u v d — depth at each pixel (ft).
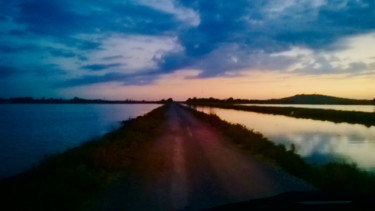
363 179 22.02
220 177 24.91
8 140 77.82
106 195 19.98
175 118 117.70
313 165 29.99
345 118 136.98
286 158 30.35
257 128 87.61
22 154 55.01
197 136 57.72
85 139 79.30
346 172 23.34
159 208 17.33
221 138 54.54
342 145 51.60
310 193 13.71
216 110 221.87
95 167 27.43
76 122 146.00
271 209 12.07
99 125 127.13
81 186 20.63
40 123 142.51
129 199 19.08
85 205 17.90
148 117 105.09
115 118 179.11
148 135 59.00
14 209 16.34
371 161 35.78
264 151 37.01
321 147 48.93
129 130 59.82
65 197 18.02
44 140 77.51
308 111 172.76
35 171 28.43
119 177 25.12
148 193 20.40
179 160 32.94
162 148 42.04
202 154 37.01
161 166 29.68
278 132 75.72
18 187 20.66
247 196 19.43
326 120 127.24
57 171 23.86
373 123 111.65
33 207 16.49
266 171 27.22
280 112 182.60
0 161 47.60
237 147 43.29
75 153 33.63
